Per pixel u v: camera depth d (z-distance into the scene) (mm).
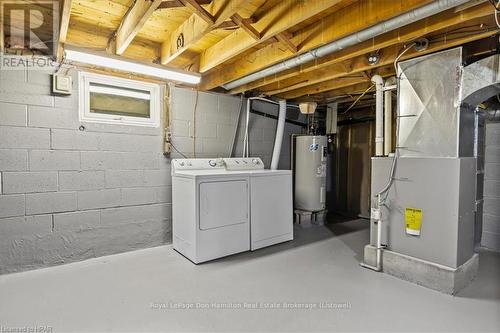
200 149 3830
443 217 2350
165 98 3473
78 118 2916
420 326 1873
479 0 1723
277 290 2363
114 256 3123
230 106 4129
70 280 2514
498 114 3096
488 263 2938
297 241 3754
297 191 4746
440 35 2293
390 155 2715
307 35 2377
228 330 1829
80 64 2904
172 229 3529
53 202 2805
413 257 2527
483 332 1812
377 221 2779
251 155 4418
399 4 1768
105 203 3105
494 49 2324
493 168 3355
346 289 2381
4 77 2547
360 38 2125
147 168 3383
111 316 1969
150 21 2500
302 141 4660
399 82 2600
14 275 2592
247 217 3324
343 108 5332
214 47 2920
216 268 2820
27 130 2658
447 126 2330
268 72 2971
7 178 2578
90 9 2303
